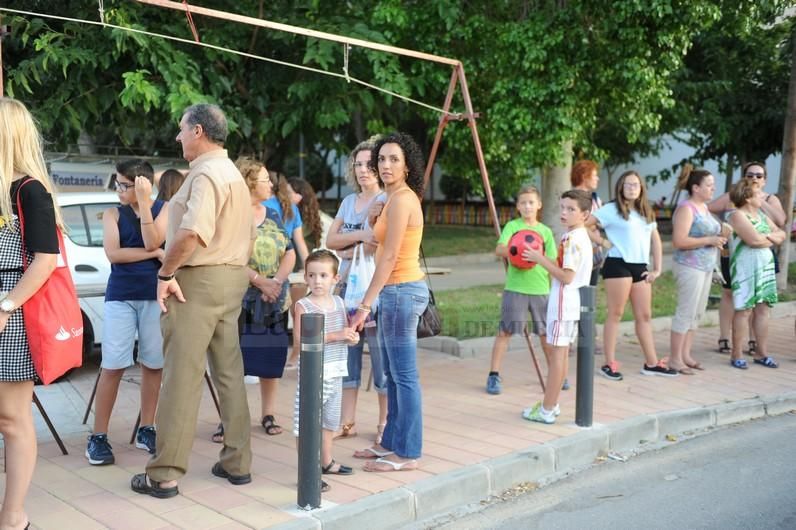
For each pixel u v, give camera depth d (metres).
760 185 7.79
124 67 9.81
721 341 8.65
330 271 4.66
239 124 10.26
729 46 14.95
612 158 24.22
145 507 4.14
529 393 6.79
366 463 4.78
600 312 10.32
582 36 9.70
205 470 4.73
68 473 4.66
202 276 4.25
